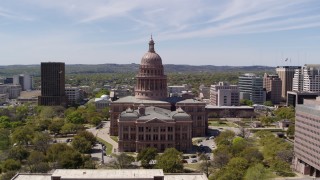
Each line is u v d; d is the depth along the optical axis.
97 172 196.88
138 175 192.88
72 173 194.75
